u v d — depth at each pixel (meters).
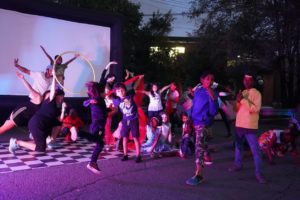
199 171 6.44
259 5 18.98
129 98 7.90
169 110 11.77
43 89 8.91
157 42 24.36
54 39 11.69
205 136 6.50
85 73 12.48
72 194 5.68
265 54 19.16
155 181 6.55
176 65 25.19
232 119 13.44
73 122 9.67
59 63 9.23
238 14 19.92
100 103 7.30
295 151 8.70
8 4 10.52
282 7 18.41
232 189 6.20
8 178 6.39
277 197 5.84
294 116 8.73
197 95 6.51
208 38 21.05
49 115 7.48
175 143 9.95
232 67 21.06
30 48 11.12
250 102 6.75
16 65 8.80
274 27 18.84
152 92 10.32
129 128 8.01
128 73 10.34
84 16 12.28
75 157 8.22
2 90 10.56
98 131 7.14
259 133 13.56
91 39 12.66
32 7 11.01
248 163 8.29
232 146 10.58
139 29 24.17
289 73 20.78
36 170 6.99
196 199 5.59
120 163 7.84
